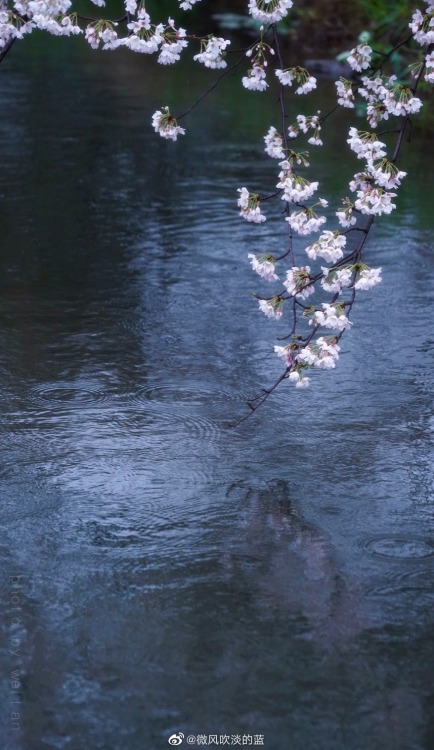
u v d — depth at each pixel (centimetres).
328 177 1212
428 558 478
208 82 1866
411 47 1805
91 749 360
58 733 367
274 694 389
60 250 945
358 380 676
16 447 574
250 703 384
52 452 570
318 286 870
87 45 2338
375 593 451
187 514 511
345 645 417
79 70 2002
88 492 530
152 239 985
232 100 1695
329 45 2097
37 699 384
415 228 1034
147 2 2683
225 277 884
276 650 414
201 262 922
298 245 976
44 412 618
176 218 1056
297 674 400
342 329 502
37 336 736
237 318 789
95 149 1353
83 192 1148
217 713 379
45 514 507
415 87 537
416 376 683
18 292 828
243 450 579
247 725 373
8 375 667
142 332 754
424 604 444
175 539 490
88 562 470
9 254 928
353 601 445
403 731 371
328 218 1055
